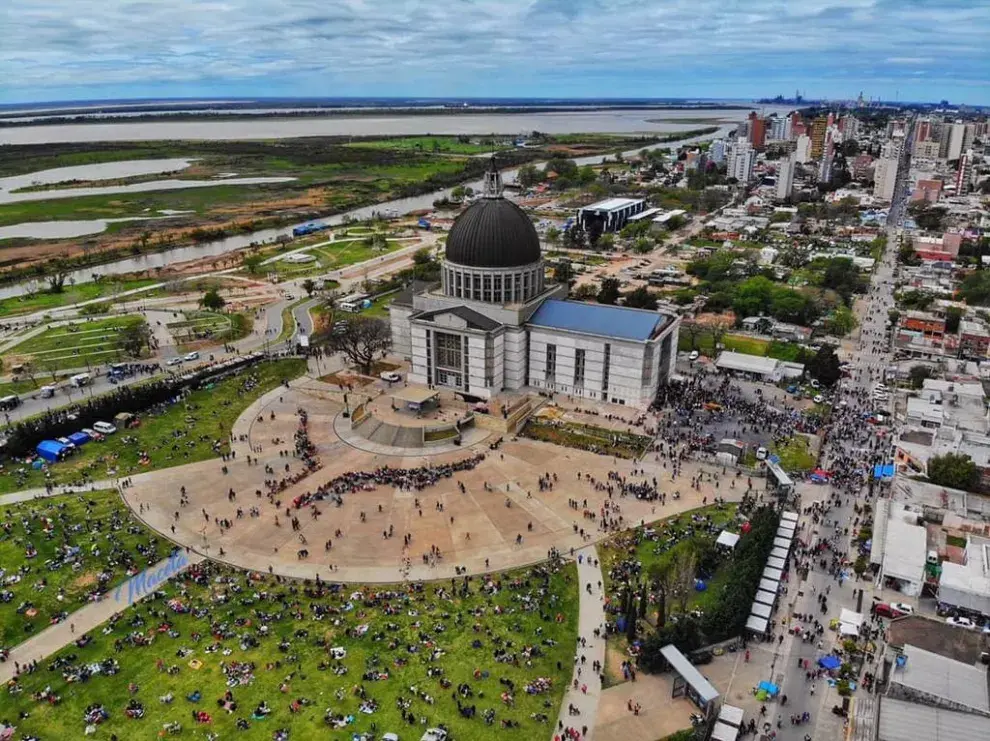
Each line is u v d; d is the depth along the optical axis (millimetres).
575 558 138375
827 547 139125
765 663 112438
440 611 124250
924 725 94438
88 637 118250
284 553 140375
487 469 170250
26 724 101562
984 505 149750
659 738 99625
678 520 148875
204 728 100500
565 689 108000
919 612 122688
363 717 102125
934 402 191875
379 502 157250
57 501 158125
